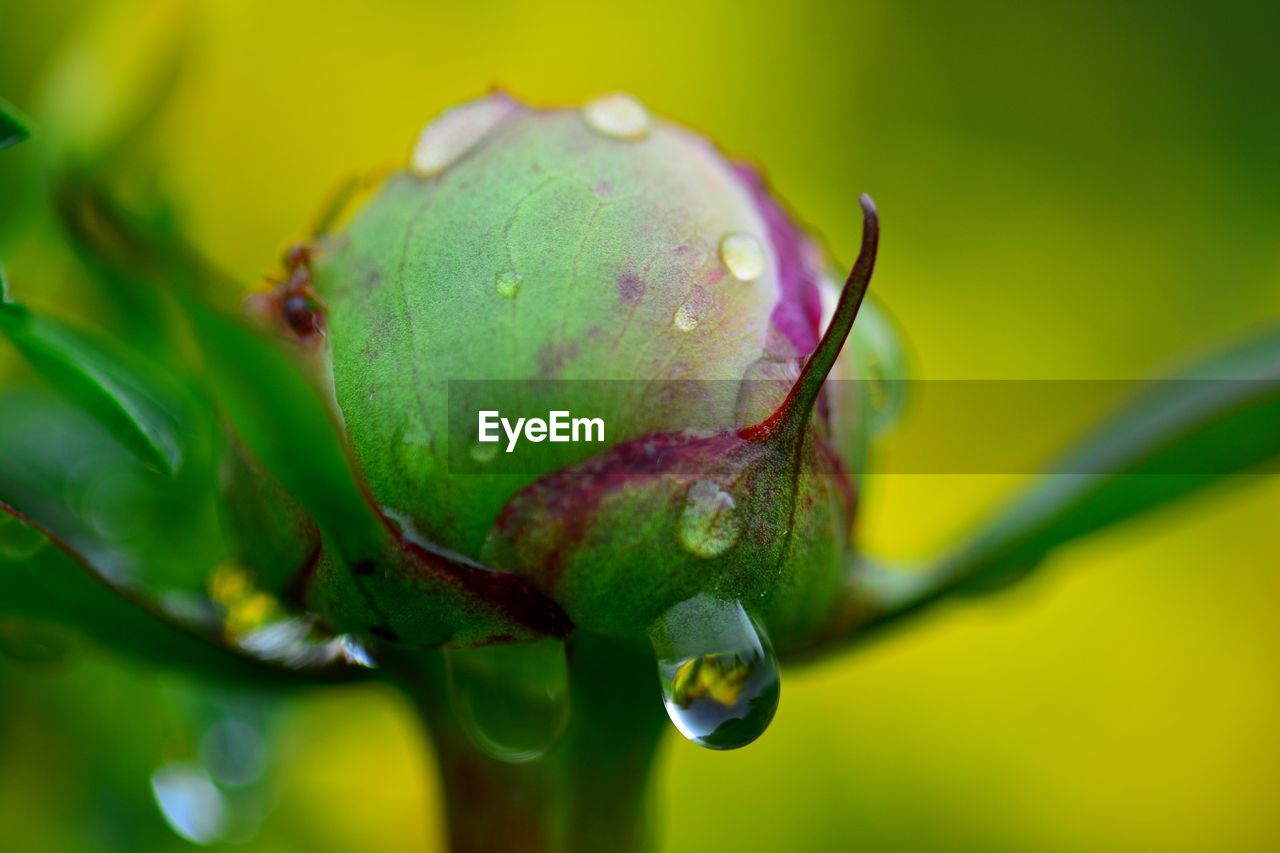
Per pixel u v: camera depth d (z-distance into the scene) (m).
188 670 0.19
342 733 0.24
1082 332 0.46
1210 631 0.43
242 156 0.37
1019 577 0.20
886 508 0.39
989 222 0.46
